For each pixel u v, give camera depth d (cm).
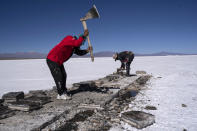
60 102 385
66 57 389
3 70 1625
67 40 366
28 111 322
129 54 854
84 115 324
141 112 316
